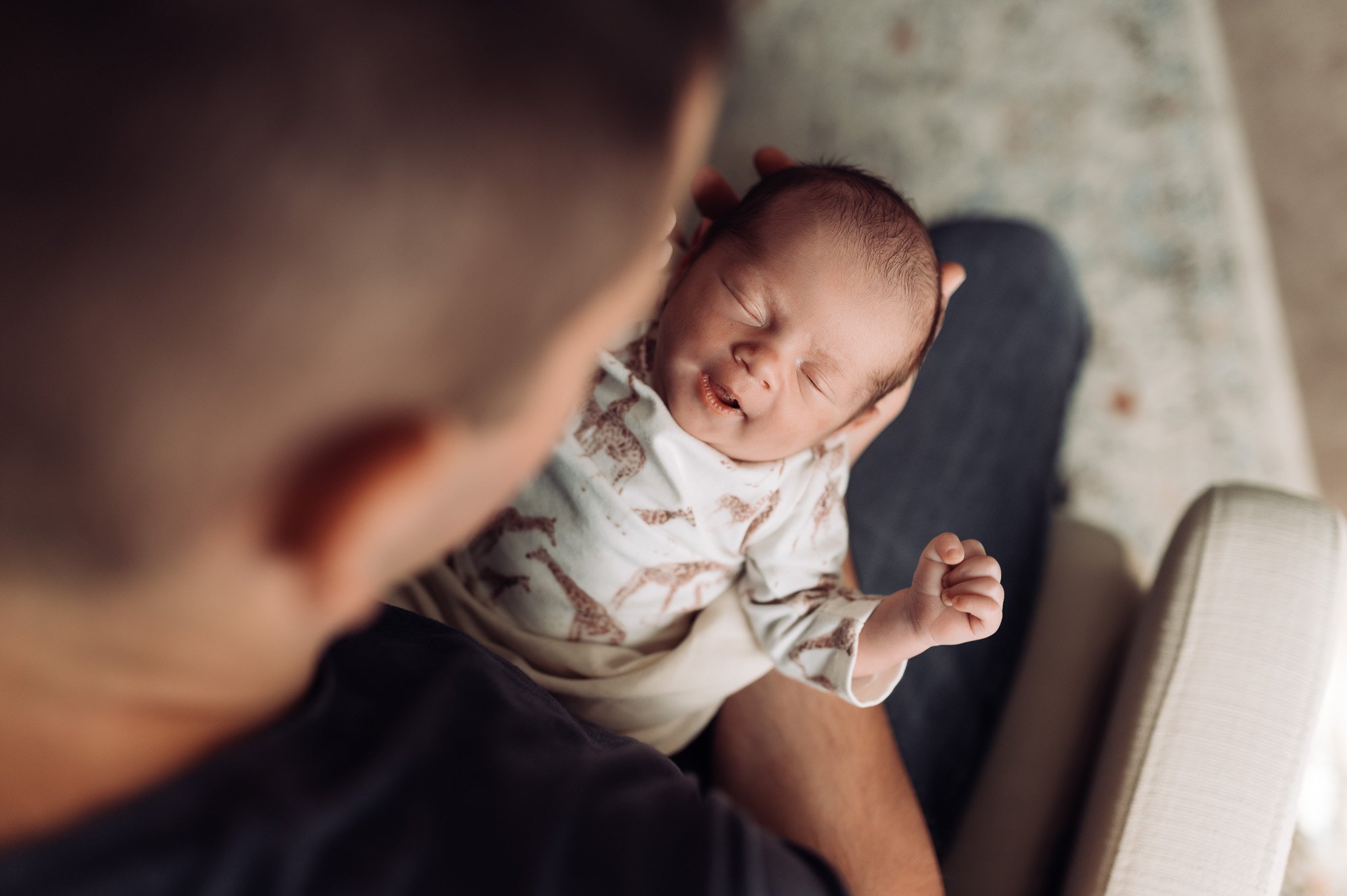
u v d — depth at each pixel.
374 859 0.36
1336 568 0.82
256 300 0.22
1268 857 0.71
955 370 1.16
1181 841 0.72
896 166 1.89
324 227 0.22
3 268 0.20
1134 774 0.76
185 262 0.21
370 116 0.21
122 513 0.24
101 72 0.20
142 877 0.31
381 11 0.22
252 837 0.33
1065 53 1.99
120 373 0.21
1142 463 1.68
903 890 0.76
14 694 0.28
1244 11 2.03
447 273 0.23
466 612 0.84
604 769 0.47
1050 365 1.19
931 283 0.85
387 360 0.24
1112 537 1.23
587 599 0.82
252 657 0.32
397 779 0.39
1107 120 1.93
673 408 0.80
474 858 0.38
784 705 0.84
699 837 0.43
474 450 0.29
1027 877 0.94
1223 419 1.71
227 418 0.23
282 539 0.27
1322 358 1.75
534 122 0.23
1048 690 1.07
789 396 0.79
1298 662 0.78
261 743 0.35
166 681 0.31
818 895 0.46
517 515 0.81
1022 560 1.09
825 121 1.93
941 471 1.10
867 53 2.00
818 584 0.83
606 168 0.25
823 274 0.79
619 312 0.32
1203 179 1.87
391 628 0.51
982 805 1.00
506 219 0.24
